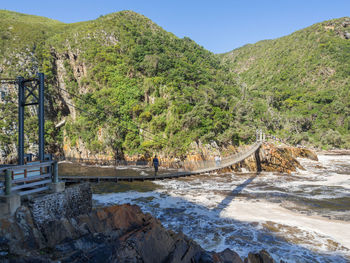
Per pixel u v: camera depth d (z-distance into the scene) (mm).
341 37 141625
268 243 11312
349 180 27234
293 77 129000
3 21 86500
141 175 14023
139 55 61406
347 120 82750
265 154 34562
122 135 44719
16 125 54906
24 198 6684
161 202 18234
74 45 69812
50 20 114688
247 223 13922
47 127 58000
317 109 89875
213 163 20172
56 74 69375
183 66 59812
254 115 62688
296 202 18375
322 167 37031
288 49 155750
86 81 61125
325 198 19531
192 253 7613
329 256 10078
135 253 6590
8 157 50938
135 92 51719
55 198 7516
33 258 5410
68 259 5707
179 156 37031
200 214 15555
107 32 73125
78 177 10617
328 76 118125
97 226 7723
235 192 21578
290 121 76500
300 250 10602
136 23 84000
